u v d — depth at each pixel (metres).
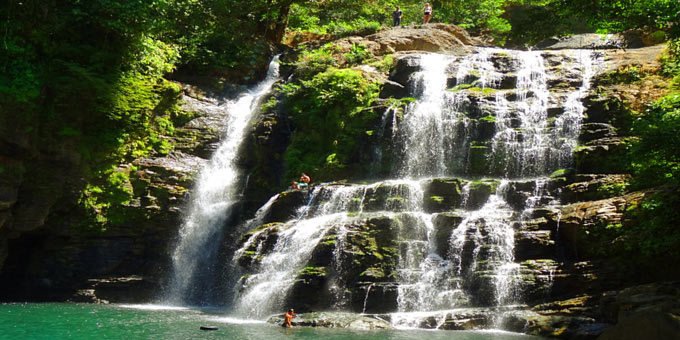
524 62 29.52
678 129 15.82
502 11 42.91
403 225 20.34
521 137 24.78
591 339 14.66
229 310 21.48
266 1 36.34
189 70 32.22
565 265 18.23
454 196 22.05
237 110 30.11
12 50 21.95
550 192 21.47
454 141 25.64
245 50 33.97
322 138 27.84
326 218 21.38
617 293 16.08
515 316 16.77
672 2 16.70
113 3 24.75
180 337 14.98
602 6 18.00
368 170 26.20
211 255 25.11
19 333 15.38
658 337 11.30
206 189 26.73
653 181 18.45
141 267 24.81
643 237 17.20
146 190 25.52
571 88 27.06
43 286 23.61
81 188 23.91
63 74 23.78
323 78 28.72
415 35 34.56
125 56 26.03
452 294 18.67
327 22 41.22
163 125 27.39
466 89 27.44
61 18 24.17
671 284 15.70
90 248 24.27
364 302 18.66
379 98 28.80
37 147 22.62
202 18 34.16
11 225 22.14
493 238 19.53
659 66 26.09
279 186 27.23
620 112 24.22
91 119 24.50
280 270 20.70
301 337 15.12
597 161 22.20
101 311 20.28
